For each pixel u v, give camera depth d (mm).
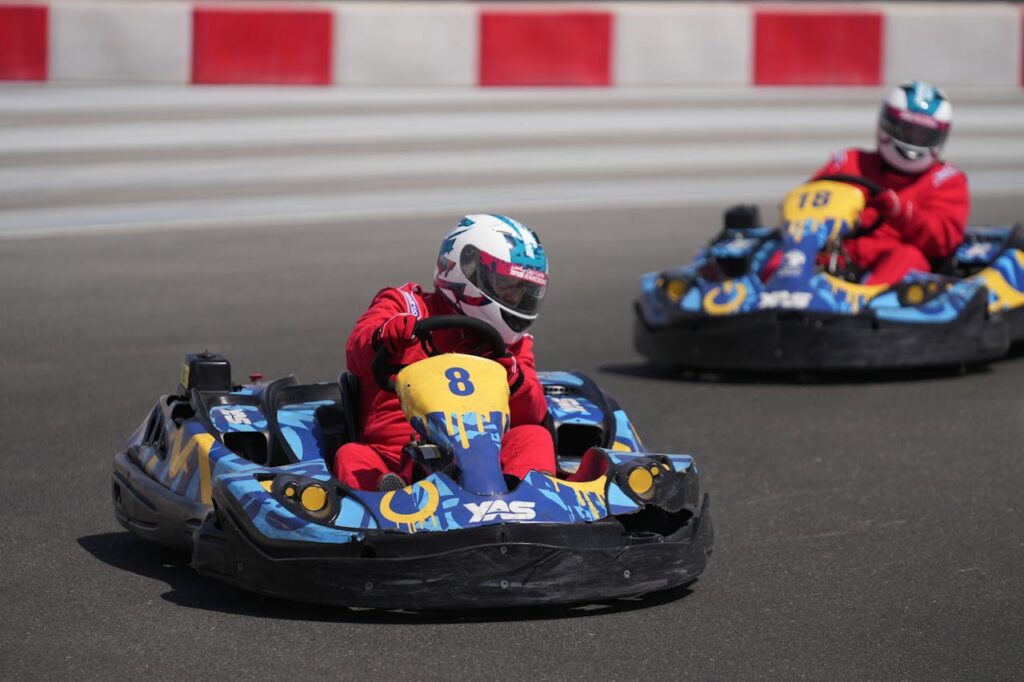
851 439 19688
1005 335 23625
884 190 24359
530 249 14219
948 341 23031
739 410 21438
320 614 12453
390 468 13938
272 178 38312
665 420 20797
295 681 10953
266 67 44156
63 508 15852
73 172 37531
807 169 41531
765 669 11500
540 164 40938
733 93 47406
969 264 25891
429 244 32750
